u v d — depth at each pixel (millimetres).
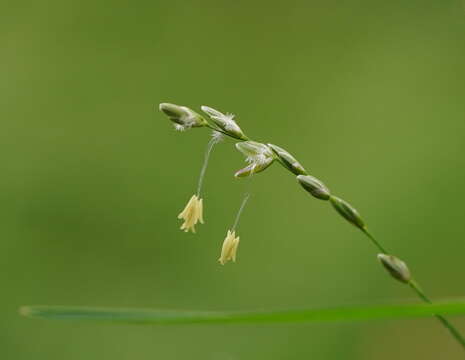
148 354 366
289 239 423
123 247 426
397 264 215
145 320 200
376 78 518
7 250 418
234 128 219
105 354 367
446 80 508
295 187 440
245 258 420
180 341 369
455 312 198
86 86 503
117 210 440
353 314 198
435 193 441
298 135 492
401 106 496
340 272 411
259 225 430
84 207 442
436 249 416
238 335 369
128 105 497
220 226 430
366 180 457
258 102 515
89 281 412
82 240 428
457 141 468
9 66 503
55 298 406
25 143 471
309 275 412
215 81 521
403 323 367
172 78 516
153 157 464
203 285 410
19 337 383
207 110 219
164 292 406
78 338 376
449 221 419
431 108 488
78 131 480
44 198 445
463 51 519
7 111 482
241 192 438
